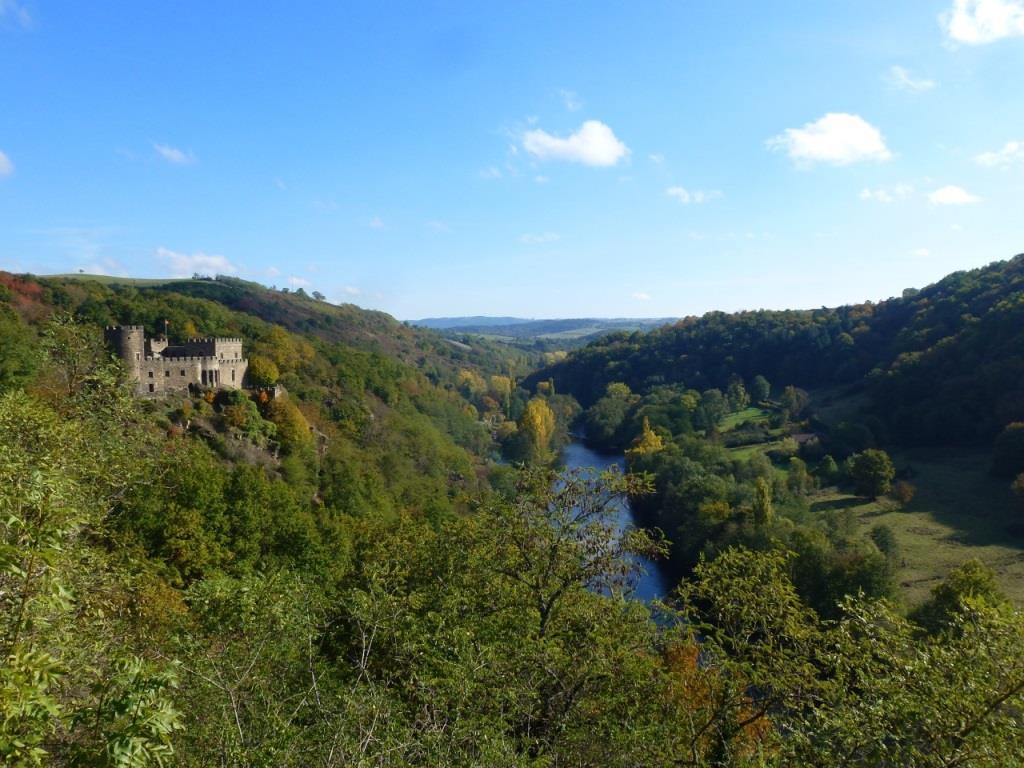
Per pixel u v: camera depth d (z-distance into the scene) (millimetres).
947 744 11320
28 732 6488
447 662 12781
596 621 16766
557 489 20250
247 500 37250
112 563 17750
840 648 14234
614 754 12781
